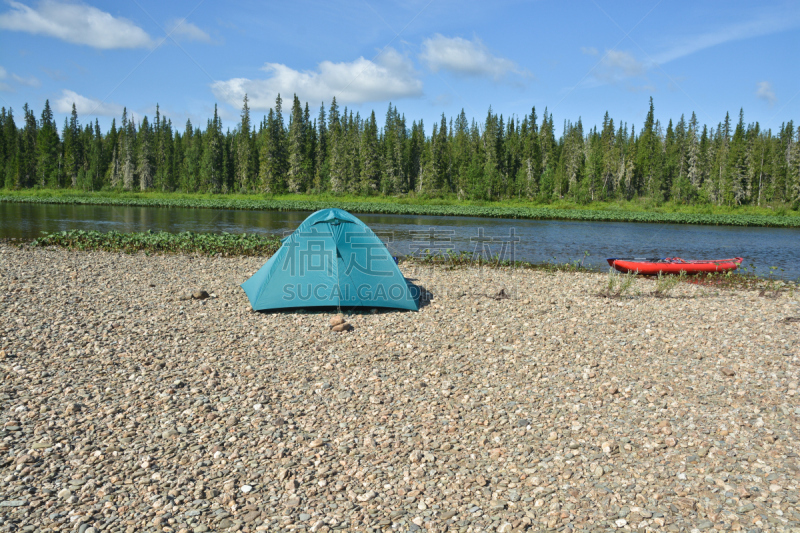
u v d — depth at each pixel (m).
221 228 30.38
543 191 77.38
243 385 6.18
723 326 9.40
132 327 8.30
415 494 4.06
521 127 100.88
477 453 4.75
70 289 10.90
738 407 5.73
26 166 90.81
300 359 7.20
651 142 87.69
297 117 82.50
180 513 3.74
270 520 3.70
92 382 6.04
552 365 7.16
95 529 3.52
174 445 4.68
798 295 13.17
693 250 25.30
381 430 5.14
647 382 6.51
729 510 3.85
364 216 45.06
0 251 16.98
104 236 20.33
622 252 23.50
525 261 19.81
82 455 4.45
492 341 8.23
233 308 9.85
